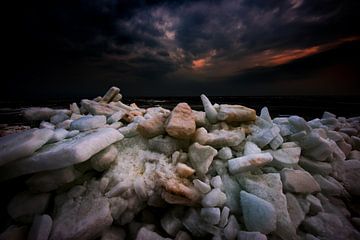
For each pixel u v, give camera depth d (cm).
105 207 178
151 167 221
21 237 163
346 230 181
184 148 249
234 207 194
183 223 184
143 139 262
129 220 190
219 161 230
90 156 189
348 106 2884
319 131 279
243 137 265
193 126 244
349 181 236
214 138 243
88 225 162
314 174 237
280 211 181
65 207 180
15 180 193
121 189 192
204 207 182
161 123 261
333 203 215
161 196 192
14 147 173
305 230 185
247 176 213
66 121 307
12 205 178
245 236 164
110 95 426
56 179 184
